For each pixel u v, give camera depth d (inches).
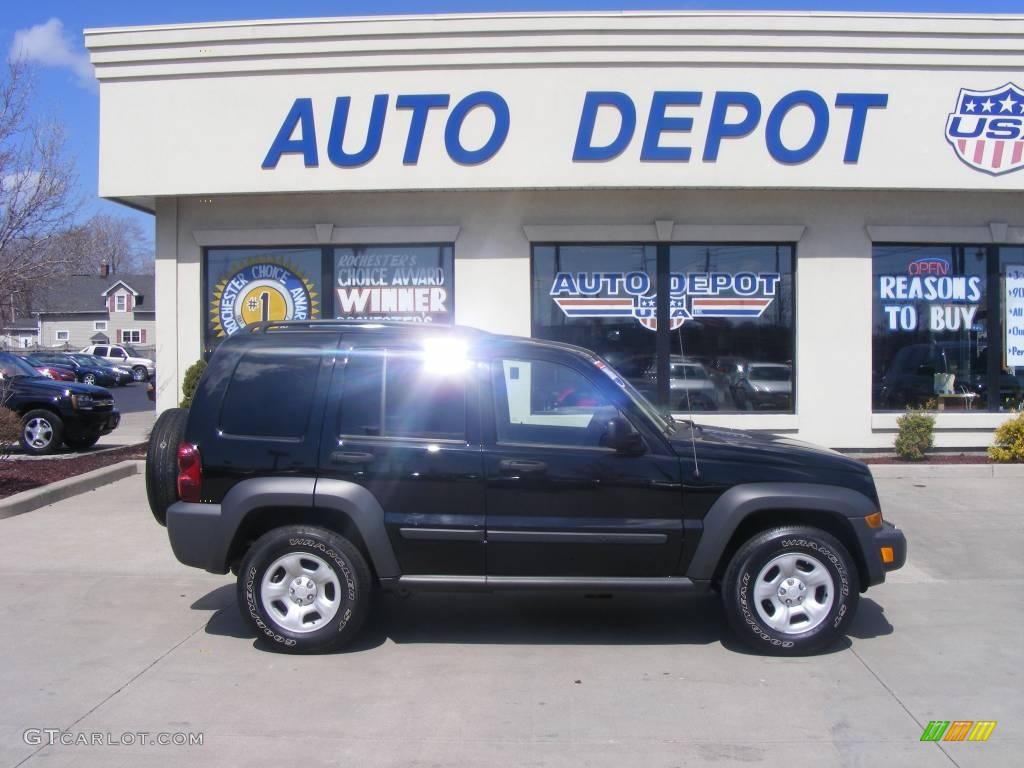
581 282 490.3
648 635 239.0
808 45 457.1
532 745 173.5
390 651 225.6
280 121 466.9
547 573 220.1
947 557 314.2
